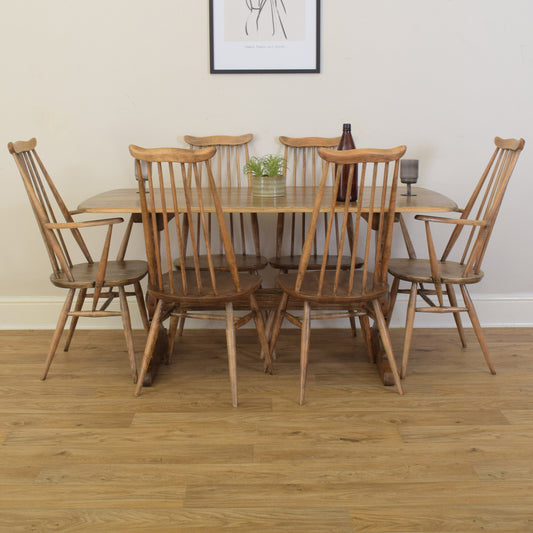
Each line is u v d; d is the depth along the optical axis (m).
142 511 1.51
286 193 2.50
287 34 2.69
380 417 2.00
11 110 2.73
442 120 2.77
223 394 2.19
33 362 2.52
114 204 2.15
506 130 2.77
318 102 2.76
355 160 1.87
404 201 2.22
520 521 1.47
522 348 2.66
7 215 2.84
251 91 2.75
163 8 2.66
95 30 2.67
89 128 2.77
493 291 2.97
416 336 2.84
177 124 2.78
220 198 2.33
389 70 2.72
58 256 2.21
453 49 2.69
